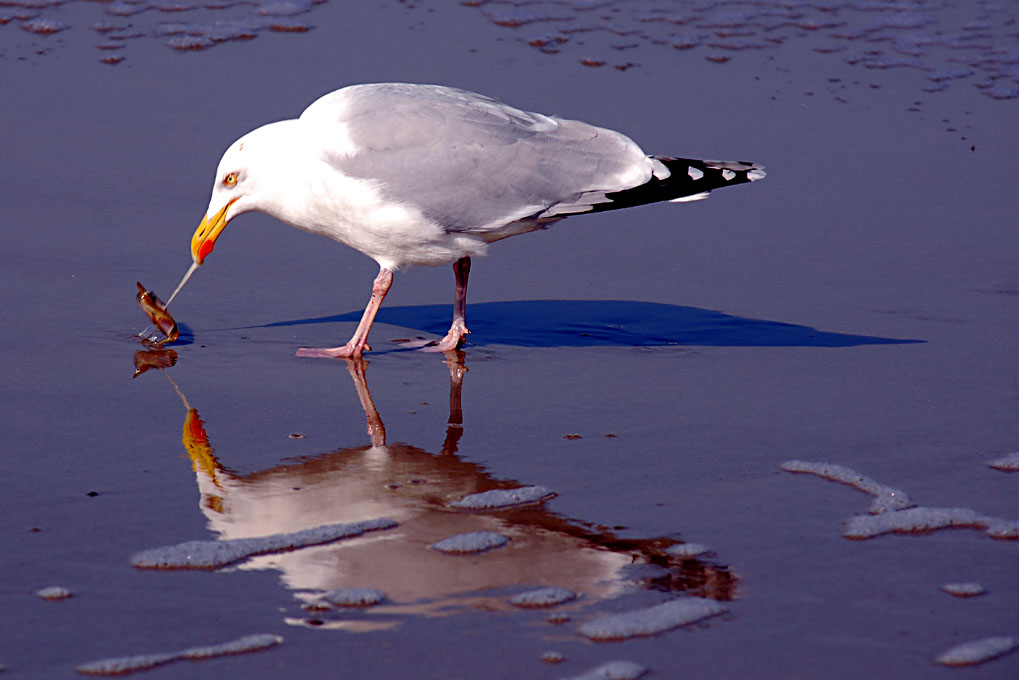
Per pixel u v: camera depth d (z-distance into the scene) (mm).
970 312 12898
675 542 8344
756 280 13773
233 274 13539
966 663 7016
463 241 11820
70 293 12641
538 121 12125
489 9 22828
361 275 13805
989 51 21859
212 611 7348
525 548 8211
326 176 11422
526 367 11586
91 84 18344
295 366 11406
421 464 9453
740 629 7324
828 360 11750
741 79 20000
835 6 24172
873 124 18453
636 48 21219
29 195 14852
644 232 15164
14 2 21609
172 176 15609
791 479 9328
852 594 7723
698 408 10656
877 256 14359
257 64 19312
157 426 9953
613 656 7023
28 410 10102
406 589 7664
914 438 10086
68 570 7730
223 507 8625
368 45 20359
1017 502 8992
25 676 6691
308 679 6734
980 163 17188
